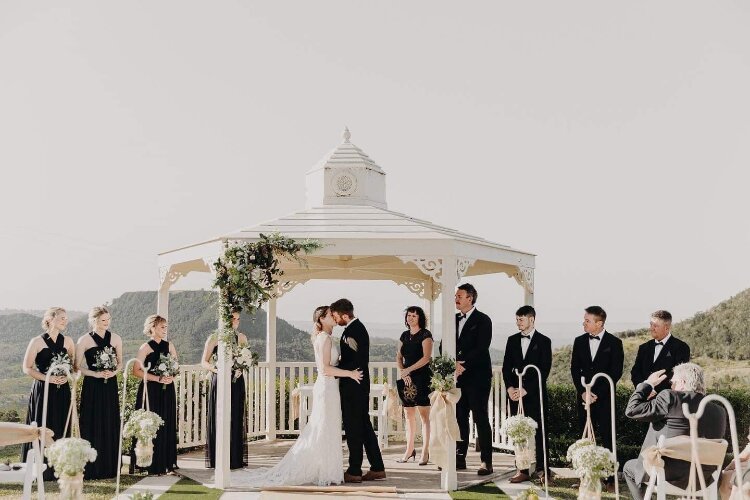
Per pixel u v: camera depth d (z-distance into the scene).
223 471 8.30
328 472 8.52
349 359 8.69
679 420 5.96
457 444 9.52
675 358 8.20
